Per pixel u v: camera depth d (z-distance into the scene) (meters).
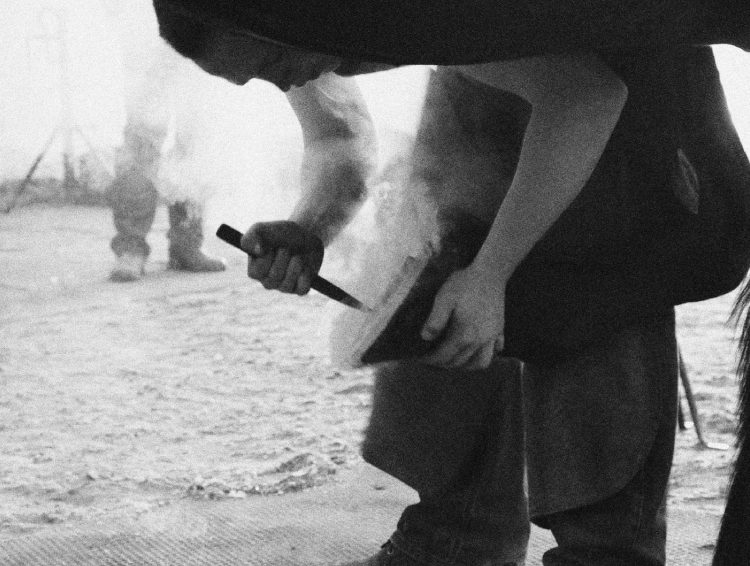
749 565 1.94
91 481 3.76
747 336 2.04
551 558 2.13
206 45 1.72
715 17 1.75
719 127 2.13
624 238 2.01
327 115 2.02
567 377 2.05
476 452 2.32
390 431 2.32
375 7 1.58
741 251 2.09
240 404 4.71
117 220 4.34
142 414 4.60
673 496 3.38
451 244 1.97
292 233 2.00
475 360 1.94
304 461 3.85
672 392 2.10
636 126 2.00
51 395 4.86
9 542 3.01
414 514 2.39
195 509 3.33
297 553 2.90
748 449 1.96
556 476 2.07
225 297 6.60
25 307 6.11
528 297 1.98
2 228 6.86
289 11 1.57
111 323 6.00
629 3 1.67
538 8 1.64
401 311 1.94
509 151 2.00
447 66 1.93
